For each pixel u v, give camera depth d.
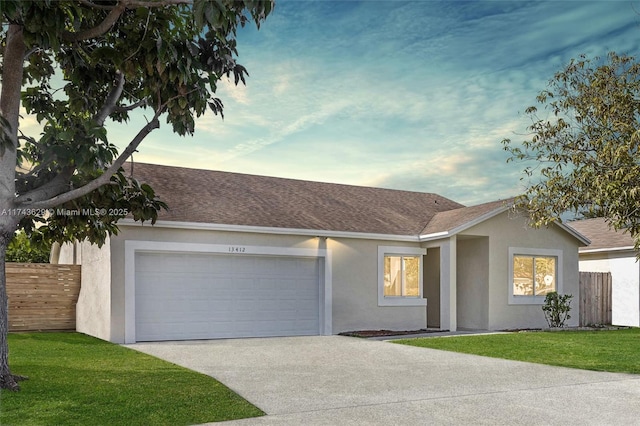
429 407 7.39
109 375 8.89
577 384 8.99
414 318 17.88
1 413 6.49
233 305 15.48
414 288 18.14
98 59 8.70
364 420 6.71
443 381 9.16
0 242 7.89
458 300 19.23
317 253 16.52
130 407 6.95
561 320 19.30
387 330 17.31
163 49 7.77
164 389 7.97
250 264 15.80
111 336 13.68
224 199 17.11
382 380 9.20
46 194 8.83
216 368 10.14
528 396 8.09
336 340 14.86
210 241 15.12
